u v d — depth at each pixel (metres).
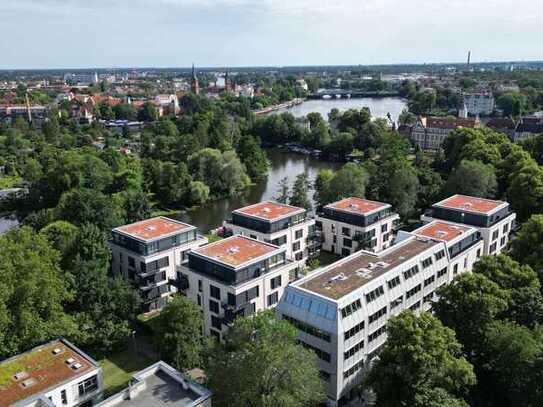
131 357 76.44
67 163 168.12
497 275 69.81
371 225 111.75
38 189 167.88
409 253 79.81
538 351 55.16
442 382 53.00
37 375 57.62
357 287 67.06
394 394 54.31
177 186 167.88
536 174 126.12
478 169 135.00
